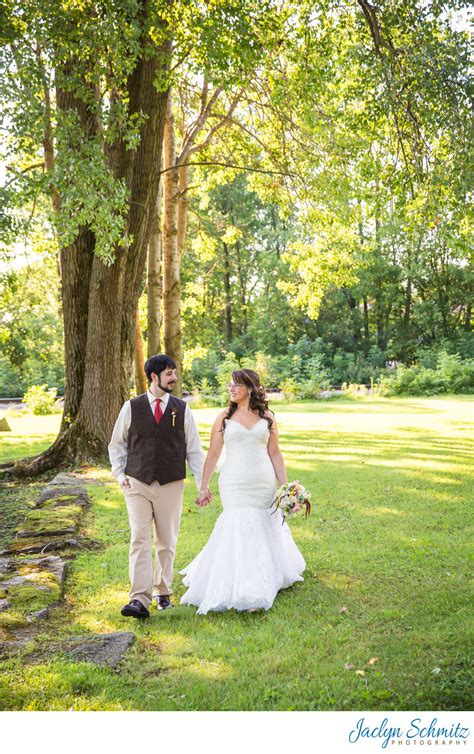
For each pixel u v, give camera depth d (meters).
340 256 18.30
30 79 7.54
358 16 10.45
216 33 8.99
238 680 3.50
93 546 6.40
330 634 4.05
